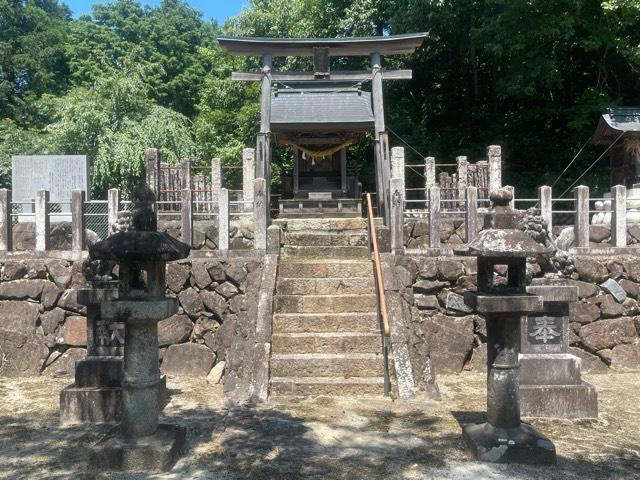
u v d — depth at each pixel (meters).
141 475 3.96
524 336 5.36
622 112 11.22
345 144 12.13
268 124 10.11
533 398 5.18
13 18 25.97
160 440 4.19
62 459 4.34
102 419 5.28
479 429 4.44
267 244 7.77
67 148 16.89
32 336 7.50
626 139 10.97
